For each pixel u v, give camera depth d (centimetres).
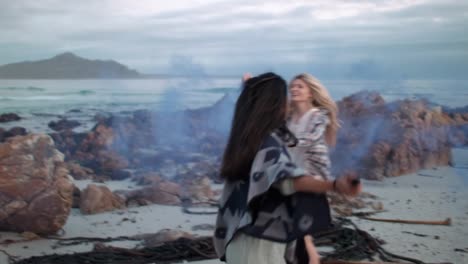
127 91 3125
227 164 309
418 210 851
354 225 715
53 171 717
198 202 886
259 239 296
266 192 293
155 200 884
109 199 840
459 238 702
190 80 2772
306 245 350
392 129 1198
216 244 317
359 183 265
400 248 656
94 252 612
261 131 302
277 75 320
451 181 1075
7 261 596
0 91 3309
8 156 709
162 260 595
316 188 274
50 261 586
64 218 702
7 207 689
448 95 2278
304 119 453
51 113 2325
